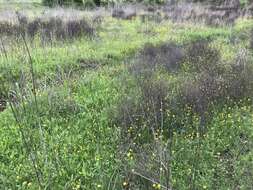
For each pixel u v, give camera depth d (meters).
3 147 4.85
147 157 4.31
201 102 5.85
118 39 12.19
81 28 12.05
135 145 4.92
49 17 14.16
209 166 4.54
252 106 6.21
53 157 4.58
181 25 15.21
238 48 11.05
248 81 6.79
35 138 4.98
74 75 7.89
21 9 18.92
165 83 6.62
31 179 4.20
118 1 23.95
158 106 5.63
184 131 5.33
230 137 5.15
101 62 9.34
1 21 12.09
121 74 7.89
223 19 16.67
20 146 4.85
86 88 7.07
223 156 4.93
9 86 6.98
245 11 19.41
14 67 7.83
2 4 20.69
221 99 6.24
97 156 4.58
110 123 5.63
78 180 4.24
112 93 6.80
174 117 5.54
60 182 4.16
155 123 5.33
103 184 4.04
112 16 17.80
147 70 7.87
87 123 5.63
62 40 10.88
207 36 13.26
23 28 10.55
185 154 4.68
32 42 9.91
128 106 5.65
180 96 6.09
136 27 14.79
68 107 6.08
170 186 3.79
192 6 21.59
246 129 5.45
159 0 25.09
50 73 7.80
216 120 5.62
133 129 5.23
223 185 4.16
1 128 5.38
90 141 5.09
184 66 8.50
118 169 4.28
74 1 22.09
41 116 5.73
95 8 21.59
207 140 5.03
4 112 5.93
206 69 7.87
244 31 14.23
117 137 4.98
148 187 3.99
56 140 5.01
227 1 23.19
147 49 9.87
